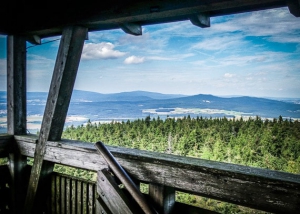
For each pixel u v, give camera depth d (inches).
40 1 129.4
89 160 114.3
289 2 72.9
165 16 98.9
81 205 123.2
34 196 134.0
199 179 85.0
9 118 150.9
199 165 85.0
